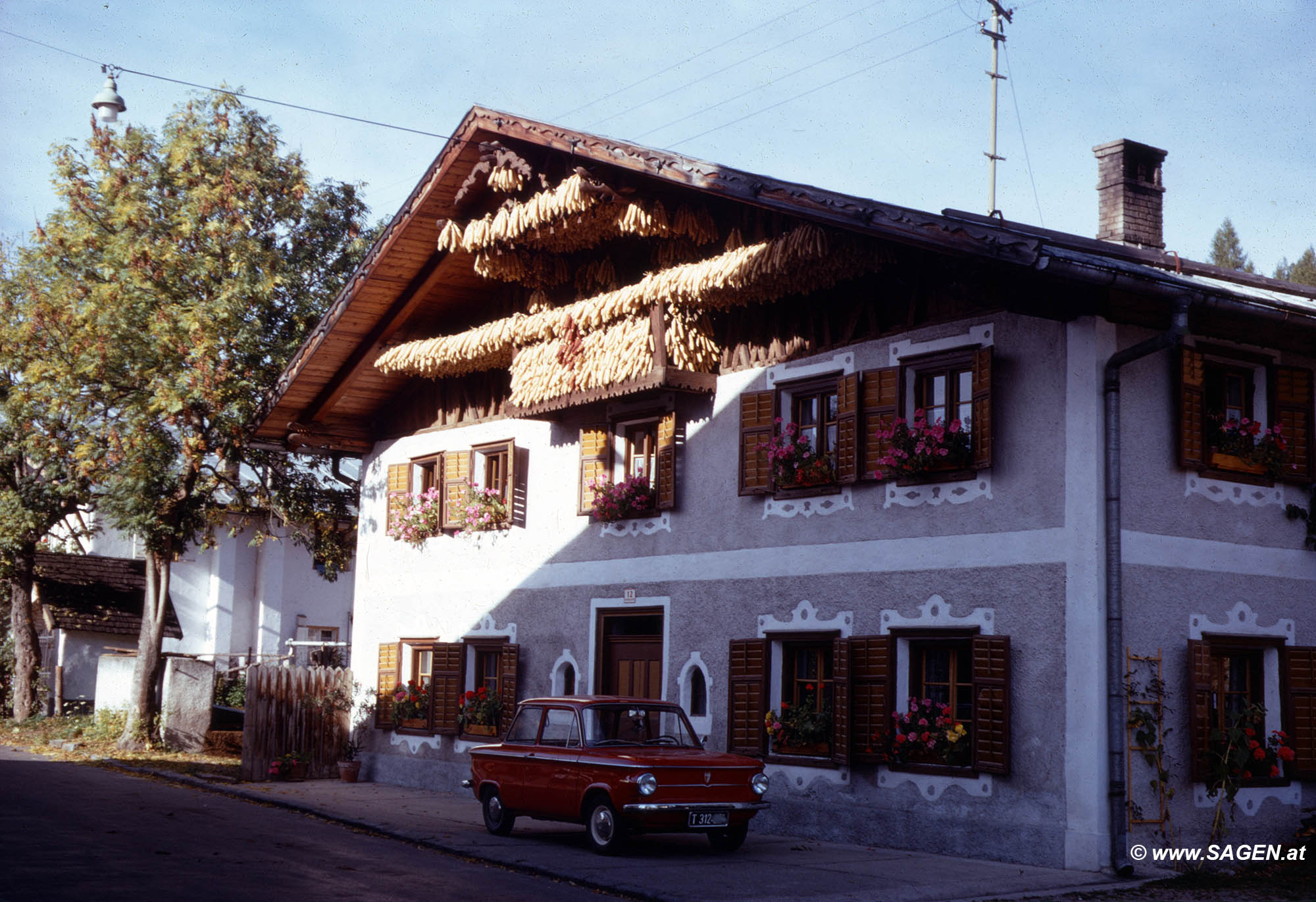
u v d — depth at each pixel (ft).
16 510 95.20
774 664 50.62
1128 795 39.83
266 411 75.10
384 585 74.02
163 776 68.95
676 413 56.18
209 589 120.37
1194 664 41.65
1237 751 41.75
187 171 84.33
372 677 73.46
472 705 64.34
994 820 41.98
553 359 58.49
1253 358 45.62
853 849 44.60
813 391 50.72
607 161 53.47
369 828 49.11
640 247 59.57
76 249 82.69
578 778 42.83
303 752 71.10
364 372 72.13
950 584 44.57
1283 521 45.60
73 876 34.01
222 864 37.47
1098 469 41.09
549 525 62.85
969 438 44.60
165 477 82.64
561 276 62.44
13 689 105.81
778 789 49.26
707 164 49.42
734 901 33.19
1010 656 42.32
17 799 53.01
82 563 117.70
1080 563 40.88
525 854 41.45
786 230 50.44
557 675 60.85
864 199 43.57
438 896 33.53
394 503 73.15
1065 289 41.81
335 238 88.89
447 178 61.67
